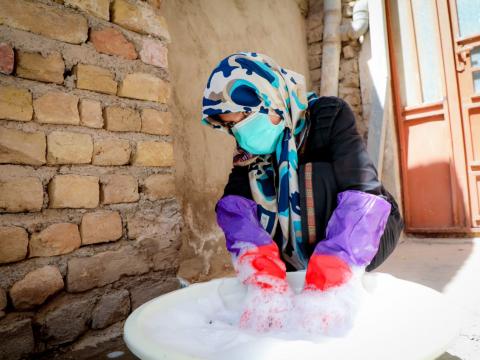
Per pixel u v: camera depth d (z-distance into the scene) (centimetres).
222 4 237
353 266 80
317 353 57
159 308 78
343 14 326
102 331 111
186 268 184
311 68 340
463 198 270
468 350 99
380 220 86
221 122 113
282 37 300
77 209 108
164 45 137
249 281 83
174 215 133
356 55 321
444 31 279
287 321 75
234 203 105
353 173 96
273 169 119
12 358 92
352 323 71
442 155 282
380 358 52
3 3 98
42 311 100
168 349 53
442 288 157
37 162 101
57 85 107
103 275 112
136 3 129
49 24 106
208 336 71
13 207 95
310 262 82
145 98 129
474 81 272
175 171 184
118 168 119
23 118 99
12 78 98
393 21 304
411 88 298
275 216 115
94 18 117
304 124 113
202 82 210
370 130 292
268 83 103
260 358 57
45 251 100
